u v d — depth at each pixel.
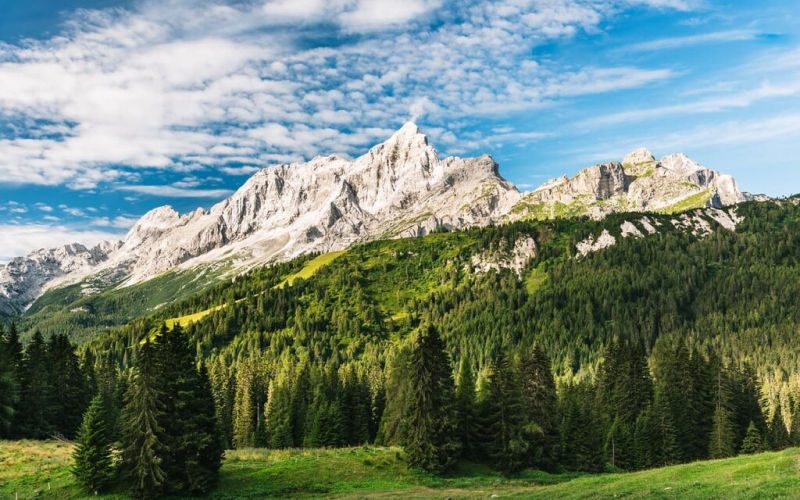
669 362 118.19
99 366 149.88
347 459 79.75
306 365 159.75
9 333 113.06
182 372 68.94
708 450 103.31
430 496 60.69
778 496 38.97
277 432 117.81
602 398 120.38
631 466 99.31
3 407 96.12
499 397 85.50
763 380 194.62
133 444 64.75
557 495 54.94
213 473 67.94
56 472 70.88
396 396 108.50
